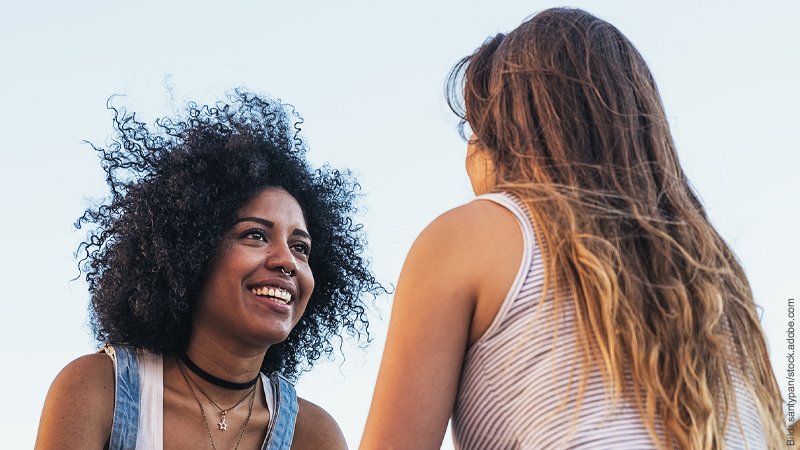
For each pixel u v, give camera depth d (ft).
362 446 5.33
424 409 5.25
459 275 5.38
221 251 10.54
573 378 5.15
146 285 10.50
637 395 5.12
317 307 12.56
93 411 9.62
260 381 10.80
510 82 6.01
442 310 5.35
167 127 11.91
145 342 10.39
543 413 5.13
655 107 5.98
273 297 10.46
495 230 5.48
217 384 10.26
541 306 5.29
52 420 9.48
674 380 5.22
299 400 11.10
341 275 12.69
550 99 5.83
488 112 6.09
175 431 10.00
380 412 5.29
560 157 5.65
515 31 6.29
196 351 10.31
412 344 5.33
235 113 12.02
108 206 11.60
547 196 5.50
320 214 12.34
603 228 5.40
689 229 5.65
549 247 5.38
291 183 11.78
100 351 10.31
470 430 5.37
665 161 5.82
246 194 10.92
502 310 5.31
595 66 5.92
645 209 5.53
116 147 11.71
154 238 10.57
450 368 5.33
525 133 5.82
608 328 5.14
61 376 9.82
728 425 5.32
